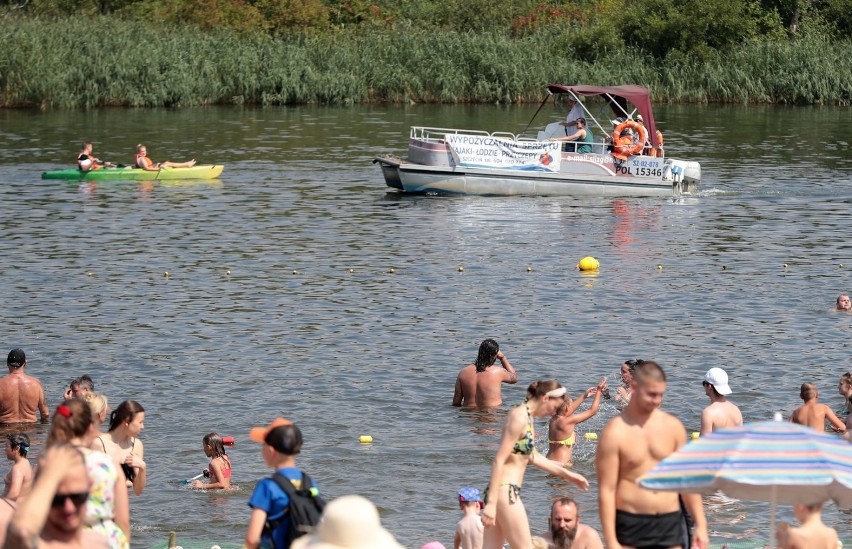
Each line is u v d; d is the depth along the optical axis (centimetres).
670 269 4103
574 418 2358
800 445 1264
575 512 1638
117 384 2788
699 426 2506
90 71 9912
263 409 2623
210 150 7406
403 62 10912
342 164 6831
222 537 1995
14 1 11762
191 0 11575
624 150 5725
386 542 1055
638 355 3041
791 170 6675
